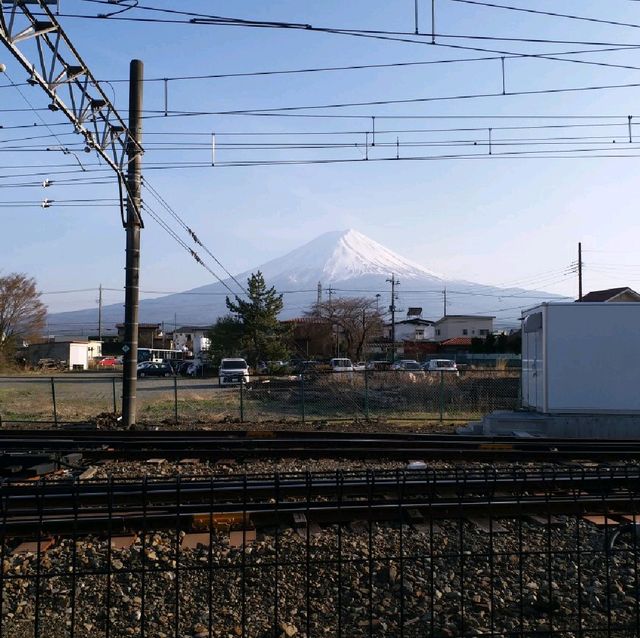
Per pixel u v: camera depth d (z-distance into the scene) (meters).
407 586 6.10
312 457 13.17
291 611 5.66
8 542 7.26
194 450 13.33
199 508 7.64
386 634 5.26
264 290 59.28
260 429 19.22
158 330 117.94
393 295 76.56
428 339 103.06
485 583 6.21
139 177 19.70
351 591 6.02
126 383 19.72
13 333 74.12
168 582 6.24
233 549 7.00
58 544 7.22
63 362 80.56
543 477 5.43
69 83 13.49
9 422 20.80
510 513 8.05
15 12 10.81
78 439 15.09
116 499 8.26
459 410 24.16
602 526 7.73
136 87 19.67
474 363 56.97
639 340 17.83
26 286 73.38
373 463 12.79
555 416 17.84
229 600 5.88
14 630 5.31
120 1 11.89
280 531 7.59
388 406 25.31
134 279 19.91
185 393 34.38
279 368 53.56
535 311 18.72
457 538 7.48
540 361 18.41
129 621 5.51
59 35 12.12
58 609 5.73
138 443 14.22
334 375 34.47
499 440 15.48
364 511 7.87
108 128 16.45
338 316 75.62
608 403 17.77
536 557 6.92
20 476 10.78
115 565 6.65
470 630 5.26
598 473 5.32
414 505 7.77
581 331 17.92
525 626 5.36
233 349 59.12
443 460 13.06
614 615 5.61
